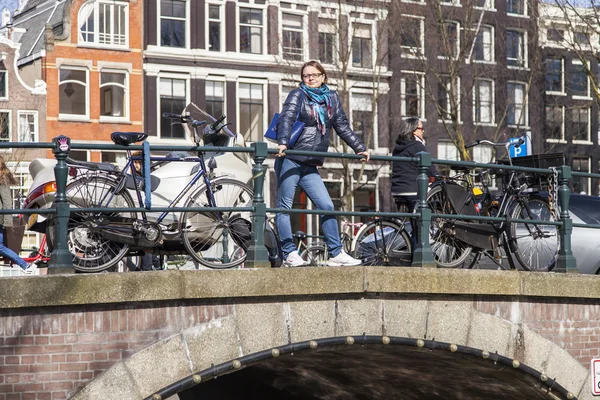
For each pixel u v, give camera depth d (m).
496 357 9.48
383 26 33.34
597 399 10.15
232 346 8.09
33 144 7.65
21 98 31.23
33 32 33.78
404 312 8.95
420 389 12.95
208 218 9.28
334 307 8.59
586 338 10.11
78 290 7.39
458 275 9.09
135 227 8.75
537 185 10.47
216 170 9.91
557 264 10.20
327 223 9.04
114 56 32.53
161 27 33.22
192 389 19.19
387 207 35.28
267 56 34.41
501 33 36.66
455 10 34.88
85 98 32.25
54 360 7.41
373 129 35.03
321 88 8.97
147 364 7.69
